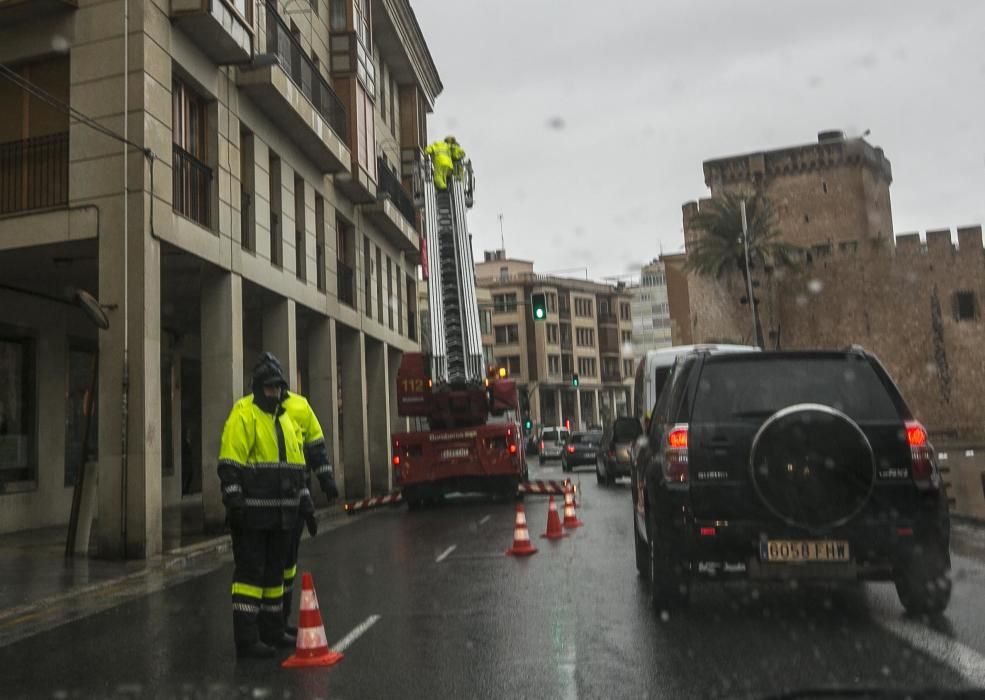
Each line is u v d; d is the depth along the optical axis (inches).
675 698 209.6
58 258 600.1
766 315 2694.4
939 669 224.8
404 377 844.0
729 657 244.1
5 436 683.4
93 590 423.5
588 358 3764.8
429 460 818.2
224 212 663.1
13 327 689.6
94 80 555.8
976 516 559.5
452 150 983.6
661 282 5118.1
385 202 1090.7
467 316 908.0
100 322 521.7
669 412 295.9
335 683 234.4
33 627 343.0
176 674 251.3
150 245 546.0
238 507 261.9
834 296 2628.0
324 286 918.4
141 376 529.3
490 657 255.6
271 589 277.3
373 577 418.0
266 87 703.7
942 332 2508.6
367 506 839.7
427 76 1464.1
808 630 273.6
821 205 2859.3
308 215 879.1
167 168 574.2
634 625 289.4
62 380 743.1
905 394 2539.4
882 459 268.1
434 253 933.8
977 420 2458.2
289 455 273.4
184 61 608.1
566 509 605.6
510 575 403.9
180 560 517.3
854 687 209.0
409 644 275.4
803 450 260.7
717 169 2967.5
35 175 573.3
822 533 265.1
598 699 211.8
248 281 710.5
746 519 269.9
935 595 274.5
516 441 826.2
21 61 577.3
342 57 987.3
